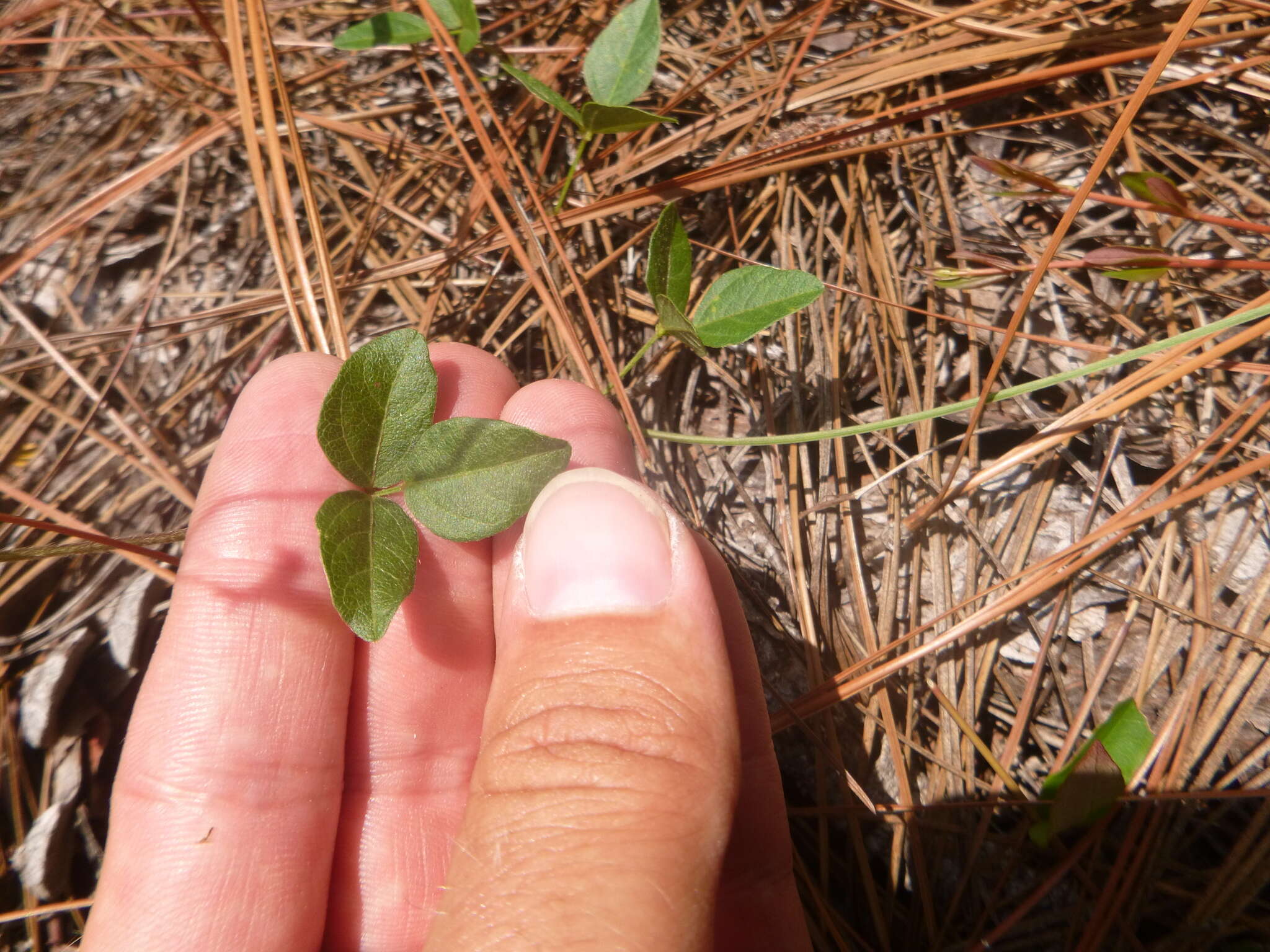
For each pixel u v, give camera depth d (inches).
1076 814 4.3
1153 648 4.8
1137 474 5.1
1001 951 4.5
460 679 4.6
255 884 4.2
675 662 3.5
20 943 4.6
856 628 5.0
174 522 5.3
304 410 4.7
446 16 5.4
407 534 3.8
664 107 6.0
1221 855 4.5
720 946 4.2
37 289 6.0
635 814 3.3
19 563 5.2
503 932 3.2
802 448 5.3
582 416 4.6
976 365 5.3
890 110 5.8
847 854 4.7
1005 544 5.1
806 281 4.4
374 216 6.1
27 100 6.9
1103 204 5.5
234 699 4.2
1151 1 5.8
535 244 5.2
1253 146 5.5
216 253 6.2
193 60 6.8
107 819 4.8
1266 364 5.0
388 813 4.5
